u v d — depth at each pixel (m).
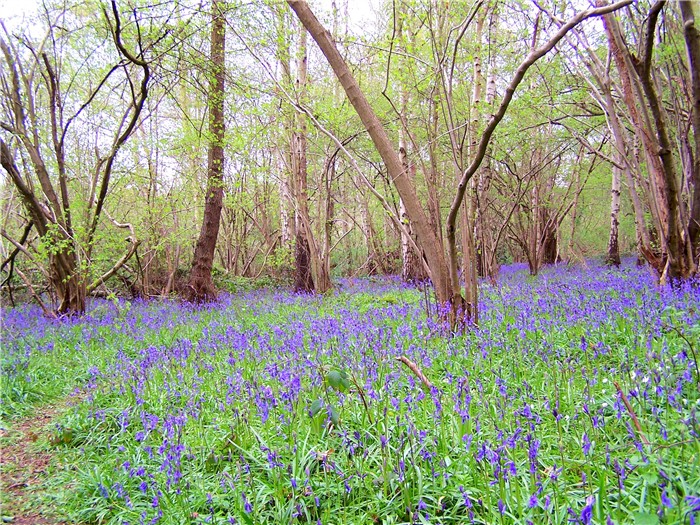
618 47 7.98
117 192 15.55
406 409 3.75
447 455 3.12
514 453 2.90
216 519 2.80
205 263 12.77
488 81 11.25
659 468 2.39
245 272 21.25
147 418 4.07
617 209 17.70
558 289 9.10
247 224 24.02
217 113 11.98
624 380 3.68
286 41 9.84
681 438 2.80
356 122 13.87
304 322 7.63
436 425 3.54
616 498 2.53
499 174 17.09
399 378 4.48
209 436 3.84
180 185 17.11
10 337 8.03
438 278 6.63
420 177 15.19
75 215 11.66
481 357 4.97
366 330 6.08
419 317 7.30
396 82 11.02
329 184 15.33
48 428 4.57
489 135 5.35
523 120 13.16
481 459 2.68
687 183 9.35
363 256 28.48
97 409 4.60
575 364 4.38
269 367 4.71
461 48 8.84
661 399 3.26
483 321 6.65
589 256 27.23
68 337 8.11
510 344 5.20
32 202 9.79
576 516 2.14
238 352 5.93
